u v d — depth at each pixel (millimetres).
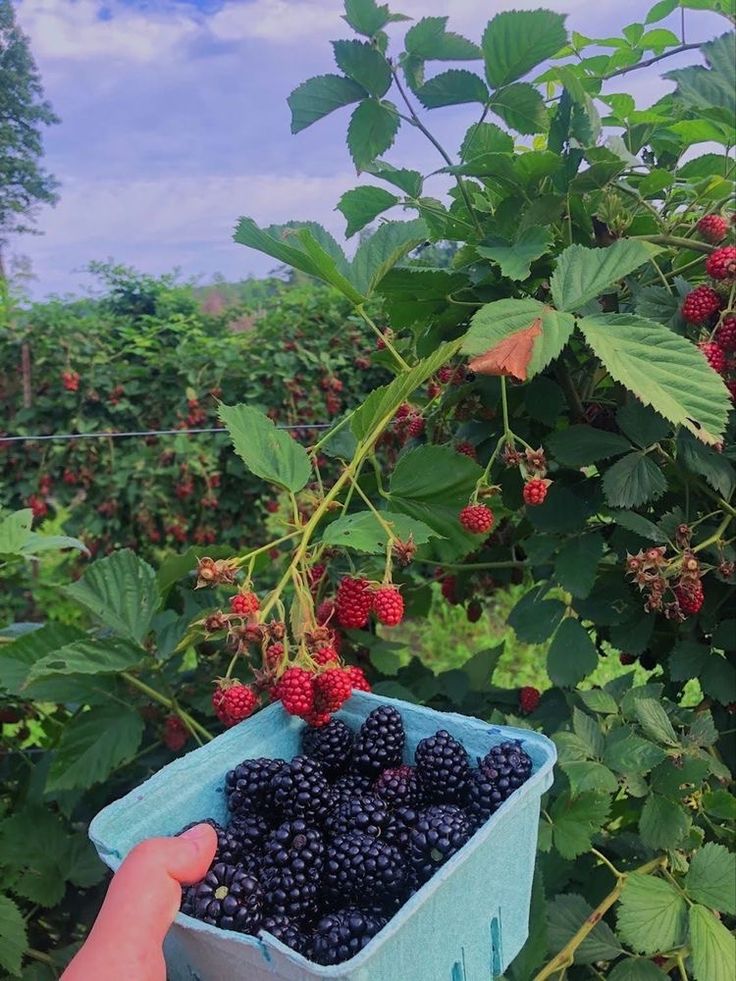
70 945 1791
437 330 1944
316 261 1609
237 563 1419
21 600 5410
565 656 1880
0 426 6402
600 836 1883
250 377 6641
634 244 1572
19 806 1992
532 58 1673
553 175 1733
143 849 964
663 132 2127
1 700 2012
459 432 2078
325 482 5195
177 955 996
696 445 1728
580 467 1854
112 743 1655
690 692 2773
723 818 1676
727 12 2053
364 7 1662
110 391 6398
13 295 6746
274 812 1153
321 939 928
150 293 7711
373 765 1226
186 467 6223
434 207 1979
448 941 923
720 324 1649
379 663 2078
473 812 1108
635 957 1479
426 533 1533
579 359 1971
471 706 2252
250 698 1344
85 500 6520
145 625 1677
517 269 1534
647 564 1631
